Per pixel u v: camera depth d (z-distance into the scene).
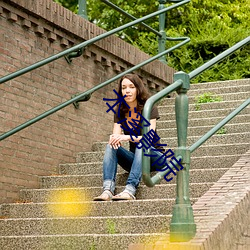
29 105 8.70
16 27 8.60
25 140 8.59
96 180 8.28
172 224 5.45
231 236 5.89
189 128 9.68
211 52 15.66
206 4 19.44
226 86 11.95
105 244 6.25
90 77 10.05
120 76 9.54
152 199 7.04
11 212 7.67
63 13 9.34
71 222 6.86
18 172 8.40
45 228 6.97
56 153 9.14
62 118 9.34
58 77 9.33
